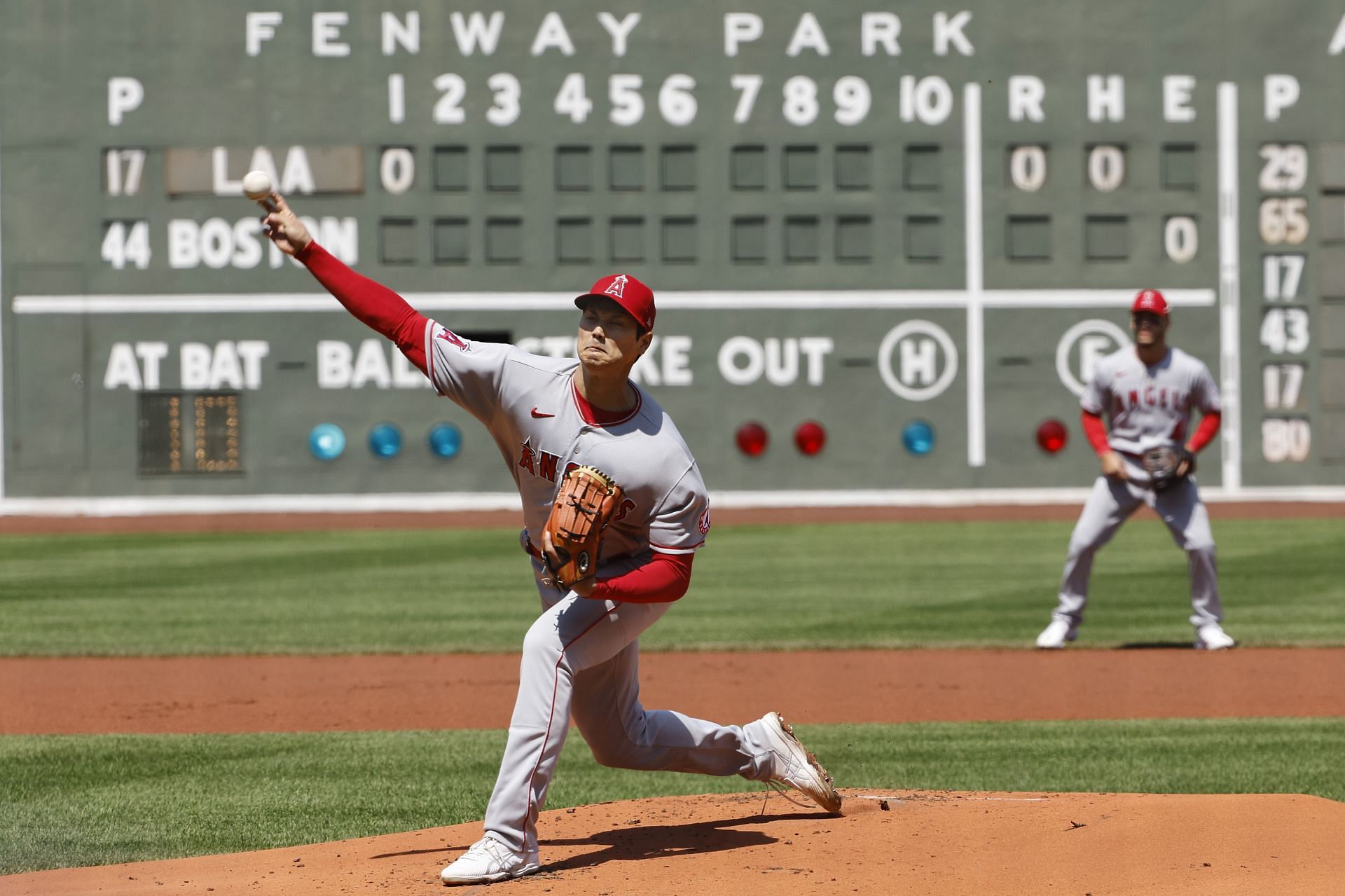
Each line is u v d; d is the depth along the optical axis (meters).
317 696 30.11
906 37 85.56
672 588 14.72
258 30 84.25
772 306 84.94
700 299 84.94
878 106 85.44
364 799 20.27
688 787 21.66
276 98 84.25
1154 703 28.62
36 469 83.44
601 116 84.75
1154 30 85.75
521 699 14.61
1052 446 85.12
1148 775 21.45
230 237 83.94
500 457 84.19
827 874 14.34
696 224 84.94
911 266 85.31
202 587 49.75
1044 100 85.69
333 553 61.66
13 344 83.56
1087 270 85.56
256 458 83.81
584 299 14.08
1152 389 33.41
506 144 84.62
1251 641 36.31
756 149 85.00
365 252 84.38
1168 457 33.56
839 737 25.17
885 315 85.19
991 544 64.75
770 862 14.91
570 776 22.61
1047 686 30.70
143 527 76.75
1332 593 46.53
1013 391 85.31
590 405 14.67
